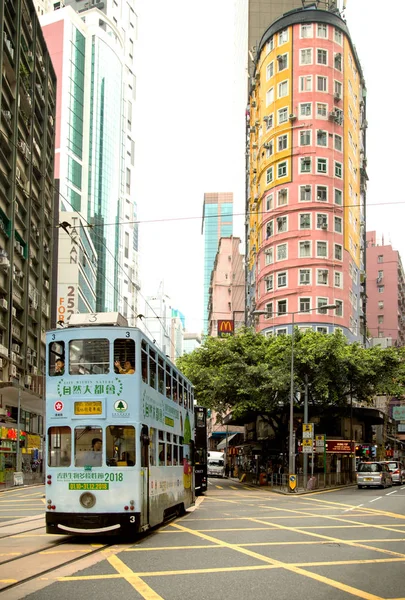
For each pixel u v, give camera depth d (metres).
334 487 44.41
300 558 12.34
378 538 15.72
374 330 103.31
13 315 49.34
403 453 85.50
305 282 54.22
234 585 9.60
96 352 14.94
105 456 14.38
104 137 125.31
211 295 122.88
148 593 8.98
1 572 10.52
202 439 35.38
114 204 128.50
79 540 14.81
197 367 45.56
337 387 44.28
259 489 43.19
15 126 48.47
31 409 59.06
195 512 23.22
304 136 56.59
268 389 42.72
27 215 54.16
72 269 73.44
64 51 116.81
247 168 74.94
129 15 148.62
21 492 36.62
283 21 59.47
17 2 49.44
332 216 55.78
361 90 67.19
